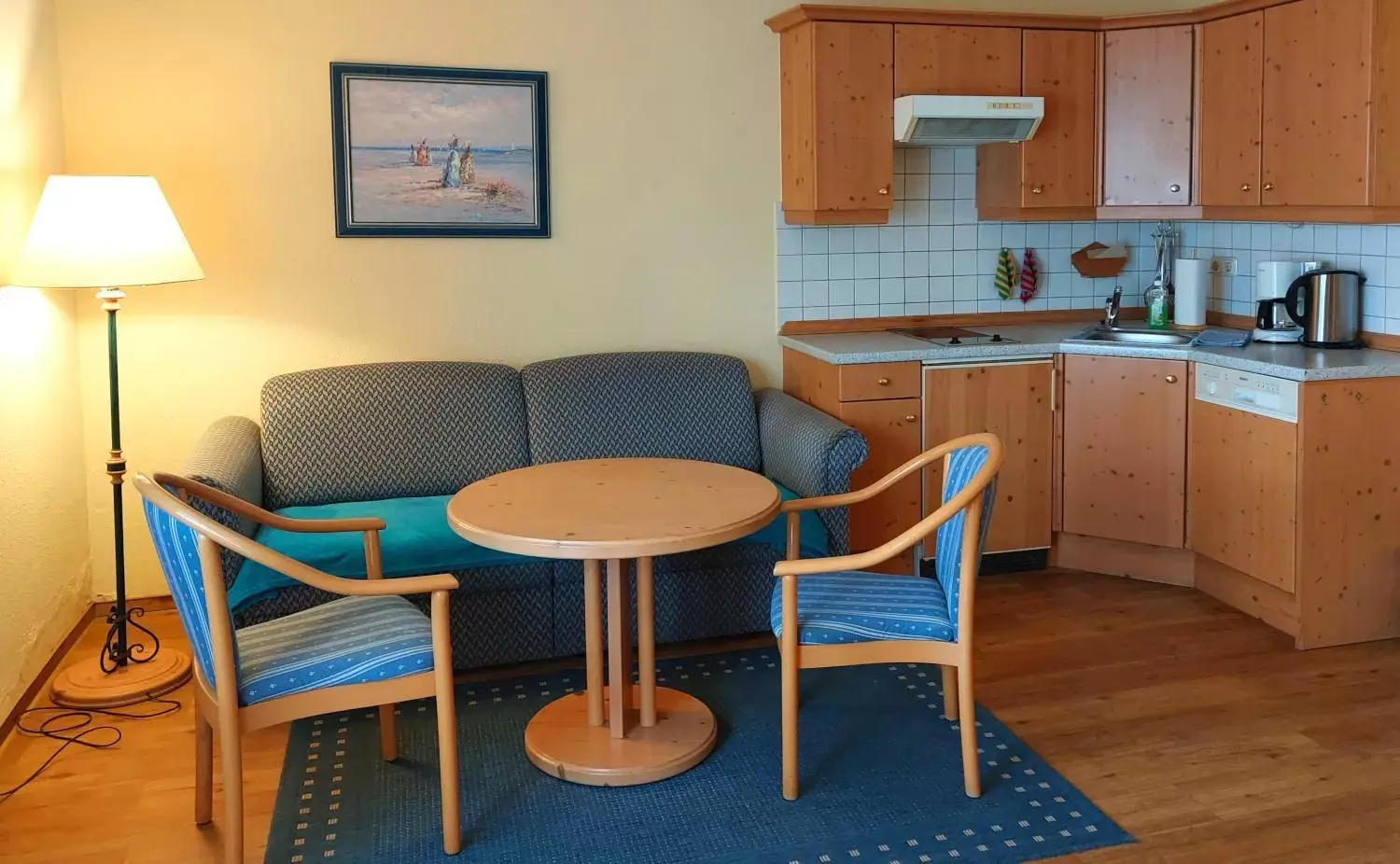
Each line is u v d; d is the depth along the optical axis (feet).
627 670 10.26
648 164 14.48
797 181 14.55
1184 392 13.61
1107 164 14.88
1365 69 12.01
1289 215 13.21
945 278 15.87
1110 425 14.16
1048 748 10.07
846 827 8.84
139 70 12.77
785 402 13.85
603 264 14.49
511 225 14.02
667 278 14.76
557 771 9.61
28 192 11.60
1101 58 14.70
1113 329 15.06
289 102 13.20
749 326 15.17
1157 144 14.62
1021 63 14.44
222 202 13.17
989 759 9.87
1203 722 10.52
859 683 11.46
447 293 13.98
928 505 14.10
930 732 10.39
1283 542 12.21
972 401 14.07
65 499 12.50
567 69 14.03
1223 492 13.14
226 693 7.79
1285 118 13.12
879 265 15.56
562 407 13.48
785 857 8.45
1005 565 14.85
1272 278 13.79
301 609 10.84
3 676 10.52
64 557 12.44
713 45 14.52
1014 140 14.56
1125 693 11.14
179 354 13.29
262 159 13.21
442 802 8.51
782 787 9.41
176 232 11.36
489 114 13.76
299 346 13.61
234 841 7.93
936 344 14.12
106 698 11.16
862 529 13.88
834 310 15.48
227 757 7.86
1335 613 12.22
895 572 14.21
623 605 9.90
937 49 14.16
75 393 12.87
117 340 12.04
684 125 14.56
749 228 14.98
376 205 13.56
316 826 8.95
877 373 13.65
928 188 15.61
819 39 13.78
